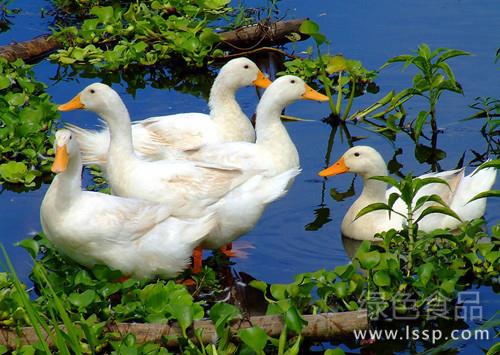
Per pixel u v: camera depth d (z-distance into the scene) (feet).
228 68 46.21
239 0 66.18
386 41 59.82
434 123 50.21
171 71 59.88
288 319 30.68
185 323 31.12
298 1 66.85
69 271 36.14
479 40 59.26
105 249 34.60
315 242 39.96
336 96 55.31
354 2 66.33
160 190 37.68
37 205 43.14
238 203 37.19
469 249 37.52
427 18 62.95
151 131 45.21
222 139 45.55
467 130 50.42
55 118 49.98
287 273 37.60
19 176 45.27
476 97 53.21
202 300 35.96
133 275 35.55
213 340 31.73
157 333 31.71
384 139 49.93
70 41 61.00
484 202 40.91
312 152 48.34
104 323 31.37
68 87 56.29
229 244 39.58
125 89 56.95
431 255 37.32
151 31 60.75
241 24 62.80
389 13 64.08
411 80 56.08
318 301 33.63
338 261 38.52
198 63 59.36
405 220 39.55
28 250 35.04
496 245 38.58
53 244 35.68
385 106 53.72
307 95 42.88
